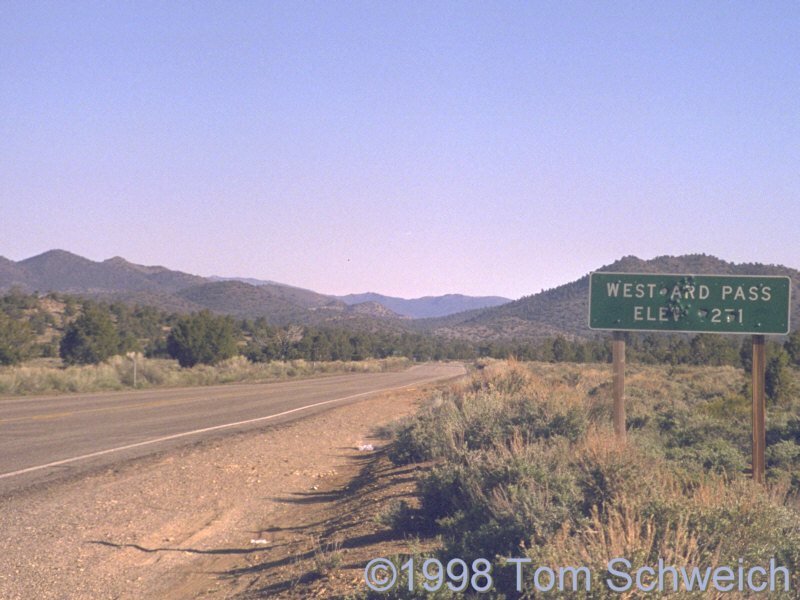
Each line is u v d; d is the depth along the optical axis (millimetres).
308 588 6078
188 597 6422
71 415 21469
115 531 8727
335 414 25344
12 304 94250
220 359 58781
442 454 12273
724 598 4680
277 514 10102
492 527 6004
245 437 18078
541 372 41969
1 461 13250
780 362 26391
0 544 7875
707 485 6754
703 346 64438
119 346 56375
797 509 7246
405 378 59812
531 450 8633
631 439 11391
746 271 173125
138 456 14383
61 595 6379
